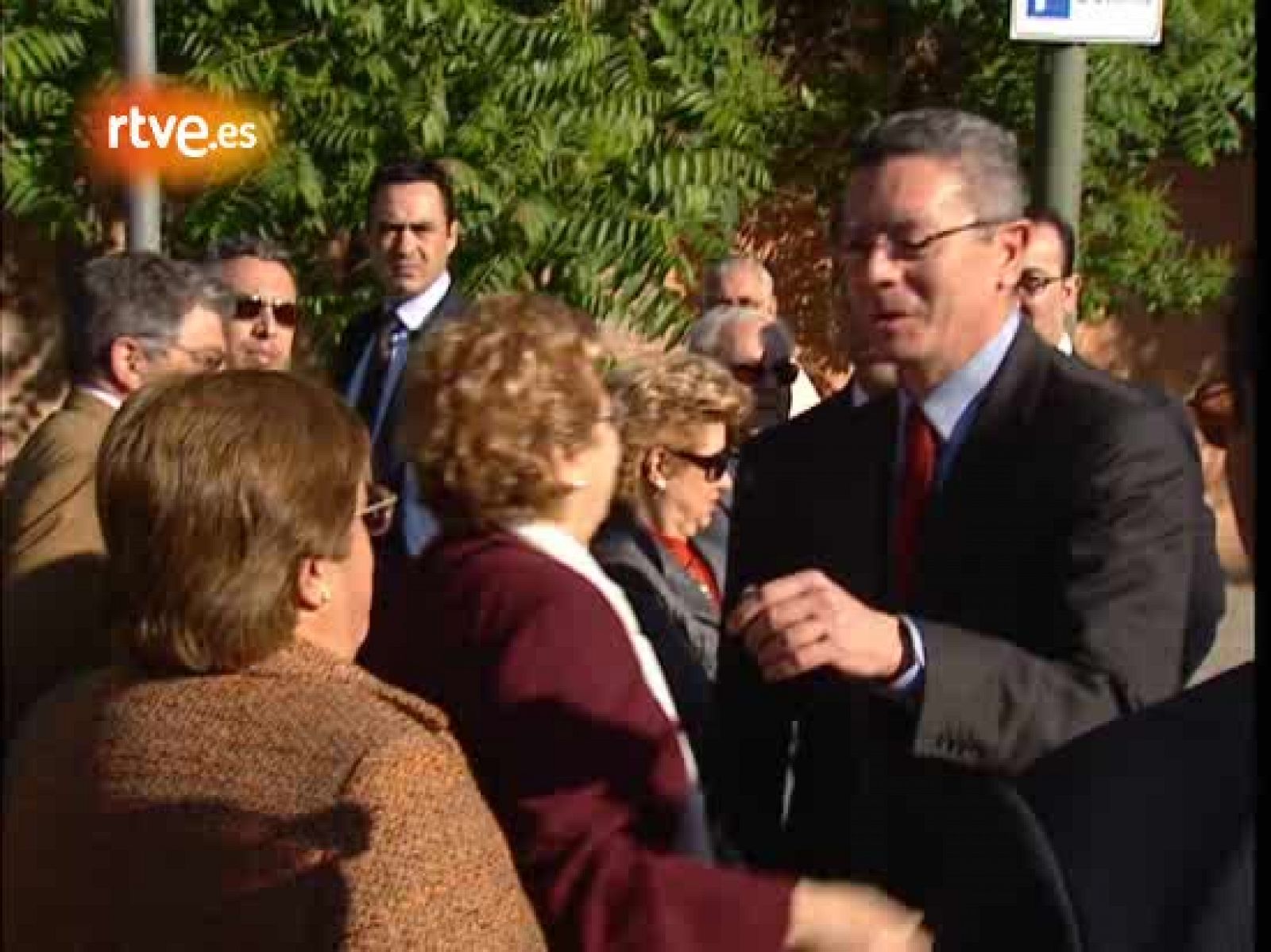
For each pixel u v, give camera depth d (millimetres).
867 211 2633
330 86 6352
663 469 3564
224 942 1895
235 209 6273
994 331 2676
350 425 2125
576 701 2232
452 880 1882
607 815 2211
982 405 2674
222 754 1958
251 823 1907
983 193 2604
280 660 2031
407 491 4137
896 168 2607
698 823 2363
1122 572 2508
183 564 2012
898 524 2764
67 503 3309
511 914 1951
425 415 2457
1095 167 7750
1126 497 2529
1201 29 7547
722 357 5016
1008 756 2414
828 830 2867
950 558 2646
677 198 6430
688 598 3568
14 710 3209
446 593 2350
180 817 1936
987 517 2625
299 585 2047
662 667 3301
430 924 1856
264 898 1885
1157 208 7898
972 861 1425
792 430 3027
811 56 7781
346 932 1842
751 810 2992
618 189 6426
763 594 2357
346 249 6656
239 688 2004
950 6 7293
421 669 2318
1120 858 1350
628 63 6391
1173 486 2561
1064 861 1363
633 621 2734
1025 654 2451
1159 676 2484
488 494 2416
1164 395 2908
